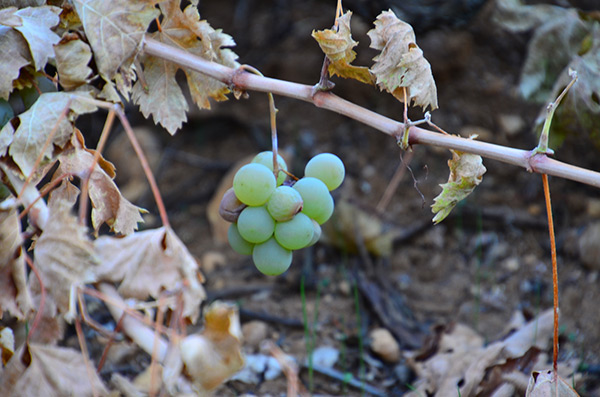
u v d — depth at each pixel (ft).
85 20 2.71
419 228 3.91
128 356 3.27
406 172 4.25
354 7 4.08
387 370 3.30
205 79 2.86
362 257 3.75
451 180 2.74
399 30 2.72
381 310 3.46
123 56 2.72
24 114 2.68
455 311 3.49
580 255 3.65
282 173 2.71
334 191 4.02
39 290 2.65
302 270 3.69
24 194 2.68
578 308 3.45
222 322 2.67
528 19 3.34
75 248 2.63
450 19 4.17
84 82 2.71
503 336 3.28
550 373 2.82
